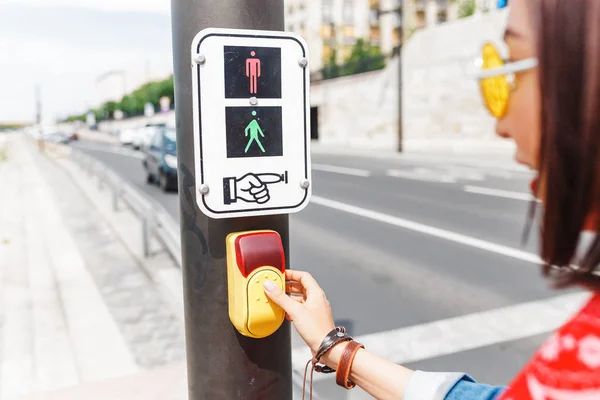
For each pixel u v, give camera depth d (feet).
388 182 48.06
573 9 2.07
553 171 2.16
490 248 23.59
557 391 2.13
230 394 4.15
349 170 60.39
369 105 113.80
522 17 2.30
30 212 37.86
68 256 24.00
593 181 2.10
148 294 18.26
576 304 16.42
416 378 3.08
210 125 3.91
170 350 13.51
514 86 2.35
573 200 2.13
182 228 4.23
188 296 4.24
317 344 3.59
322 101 130.72
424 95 97.66
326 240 25.90
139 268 21.65
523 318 15.51
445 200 36.83
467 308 16.42
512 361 12.94
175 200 40.24
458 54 88.79
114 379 11.66
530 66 2.26
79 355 13.25
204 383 4.20
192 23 3.93
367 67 124.57
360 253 23.34
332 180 50.88
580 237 2.18
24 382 11.79
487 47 2.46
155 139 50.14
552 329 14.66
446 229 27.71
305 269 21.03
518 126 2.37
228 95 3.92
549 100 2.14
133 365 12.60
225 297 4.09
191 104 4.00
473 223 28.99
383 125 109.60
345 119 122.52
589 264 2.18
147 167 51.03
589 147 2.07
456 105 89.76
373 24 187.32
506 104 2.40
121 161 85.81
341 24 187.52
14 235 29.32
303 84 4.09
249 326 3.91
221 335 4.12
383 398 3.21
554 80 2.12
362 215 32.24
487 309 16.30
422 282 19.10
